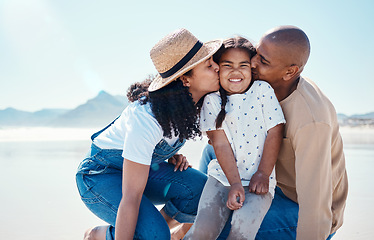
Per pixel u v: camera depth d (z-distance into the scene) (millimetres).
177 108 2318
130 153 2271
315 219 2455
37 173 7238
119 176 2590
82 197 2605
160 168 2828
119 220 2246
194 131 2434
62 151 11672
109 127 2721
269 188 2502
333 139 2605
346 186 2896
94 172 2572
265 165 2443
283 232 2758
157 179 2785
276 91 2512
